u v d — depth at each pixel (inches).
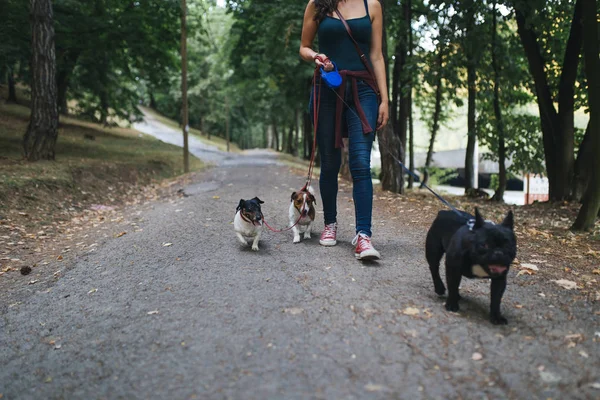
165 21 743.7
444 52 433.4
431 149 701.3
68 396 105.3
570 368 100.7
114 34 732.7
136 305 153.9
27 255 249.8
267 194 411.5
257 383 99.3
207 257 202.5
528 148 569.6
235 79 1003.3
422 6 575.8
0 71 666.2
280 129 2635.3
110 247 241.0
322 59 176.1
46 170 442.3
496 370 100.6
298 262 185.0
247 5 739.4
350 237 228.2
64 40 712.4
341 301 139.9
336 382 98.0
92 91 985.5
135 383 105.6
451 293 129.7
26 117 959.6
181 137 1737.2
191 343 120.8
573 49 414.3
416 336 116.5
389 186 436.8
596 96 259.1
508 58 483.5
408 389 94.5
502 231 113.5
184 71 713.6
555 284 155.4
